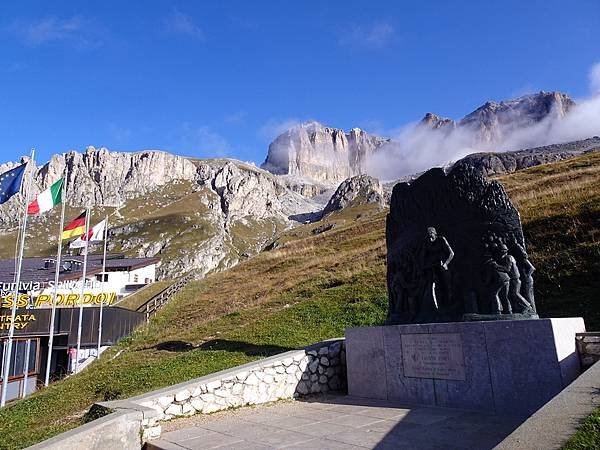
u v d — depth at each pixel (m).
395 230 11.92
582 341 7.84
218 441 7.11
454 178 10.36
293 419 8.45
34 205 21.69
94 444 6.52
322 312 18.42
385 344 10.19
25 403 14.04
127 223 168.88
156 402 8.59
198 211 183.62
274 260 42.22
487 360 8.26
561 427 3.87
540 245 18.97
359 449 6.31
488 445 6.23
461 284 9.67
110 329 27.44
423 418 7.99
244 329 18.19
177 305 33.22
